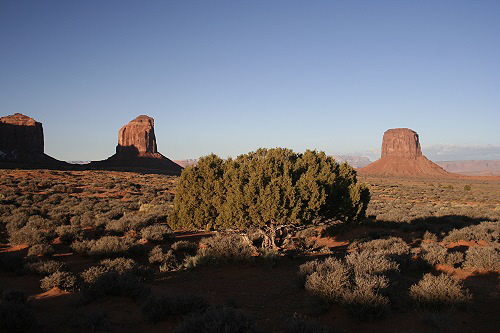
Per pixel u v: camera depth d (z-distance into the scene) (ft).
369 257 36.60
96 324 24.68
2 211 93.30
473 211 123.54
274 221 54.49
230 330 21.08
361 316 25.21
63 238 63.67
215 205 55.16
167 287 38.32
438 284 28.37
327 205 58.18
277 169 55.77
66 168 374.02
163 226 75.97
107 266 42.70
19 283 37.88
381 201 188.55
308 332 21.74
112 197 152.35
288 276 41.65
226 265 48.75
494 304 29.76
